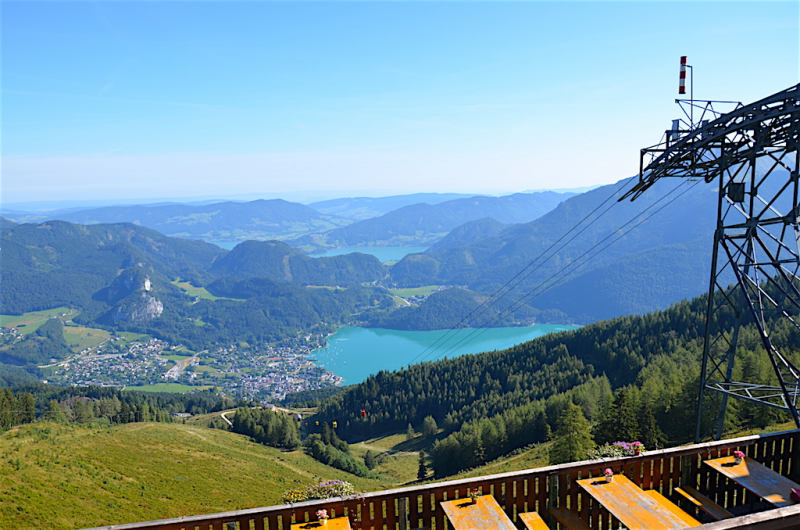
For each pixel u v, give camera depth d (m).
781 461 9.69
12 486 48.31
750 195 19.38
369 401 181.62
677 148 20.66
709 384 22.56
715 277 21.88
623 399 53.69
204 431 124.62
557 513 8.33
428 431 147.12
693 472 9.11
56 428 82.00
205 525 7.01
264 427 136.88
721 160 20.25
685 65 20.52
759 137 18.00
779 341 83.38
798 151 16.95
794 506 5.74
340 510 7.59
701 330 134.75
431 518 7.94
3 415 106.88
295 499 15.40
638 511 7.52
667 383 74.81
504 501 8.23
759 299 19.97
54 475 54.75
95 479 56.41
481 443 94.62
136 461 69.00
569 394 107.06
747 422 55.88
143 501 51.94
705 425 56.84
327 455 111.06
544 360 172.75
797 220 17.22
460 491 8.02
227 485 64.44
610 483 8.31
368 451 135.25
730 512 8.88
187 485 61.00
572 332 183.38
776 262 18.50
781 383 18.89
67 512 44.50
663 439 55.53
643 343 149.38
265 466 83.19
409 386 180.38
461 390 171.50
